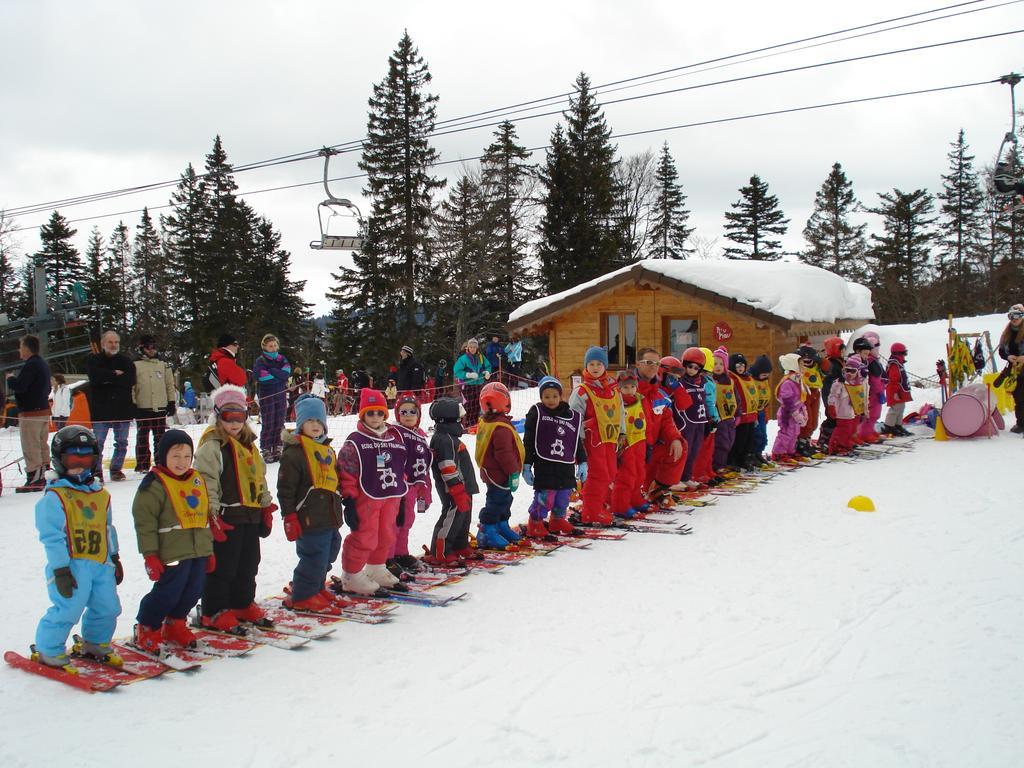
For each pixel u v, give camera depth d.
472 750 3.66
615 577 6.46
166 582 4.92
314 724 3.97
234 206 50.03
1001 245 53.34
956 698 4.07
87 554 4.68
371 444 6.13
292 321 55.00
